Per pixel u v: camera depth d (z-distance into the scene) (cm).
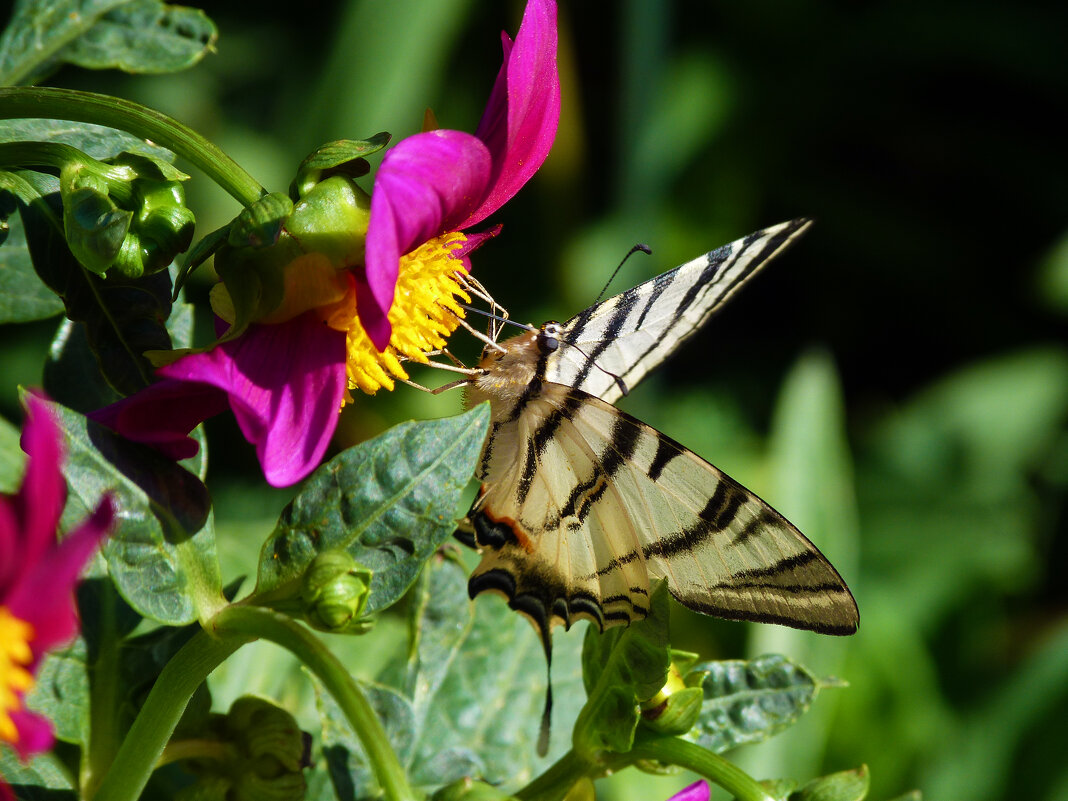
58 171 47
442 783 49
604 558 50
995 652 82
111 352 47
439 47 82
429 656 49
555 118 48
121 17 49
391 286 46
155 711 46
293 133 89
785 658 48
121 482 46
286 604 46
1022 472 91
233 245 46
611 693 47
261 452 46
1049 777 67
